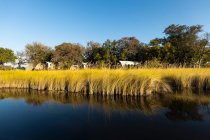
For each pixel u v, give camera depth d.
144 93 9.66
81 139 4.77
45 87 12.91
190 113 6.54
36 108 7.81
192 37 43.12
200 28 44.19
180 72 12.58
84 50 57.22
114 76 10.45
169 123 5.64
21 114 6.96
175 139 4.64
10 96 10.73
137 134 4.97
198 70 13.33
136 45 51.78
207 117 6.08
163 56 41.62
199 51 40.44
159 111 6.87
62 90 12.12
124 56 50.59
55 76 12.73
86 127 5.53
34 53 59.62
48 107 7.93
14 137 4.96
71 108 7.66
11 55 67.00
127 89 9.73
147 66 15.59
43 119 6.34
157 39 51.09
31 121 6.14
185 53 41.53
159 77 11.12
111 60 48.03
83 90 11.09
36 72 15.29
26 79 14.15
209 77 11.28
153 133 4.98
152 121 5.86
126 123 5.75
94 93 10.43
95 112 6.98
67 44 55.59
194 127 5.29
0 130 5.44
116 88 9.91
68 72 13.16
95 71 11.91
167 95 9.54
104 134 5.02
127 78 9.93
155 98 8.95
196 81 11.64
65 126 5.64
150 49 44.06
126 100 8.71
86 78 11.31
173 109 7.07
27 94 11.30
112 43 53.75
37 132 5.25
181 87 11.59
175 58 41.84
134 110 7.08
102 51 51.25
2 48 65.56
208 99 8.50
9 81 14.33
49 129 5.46
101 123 5.81
